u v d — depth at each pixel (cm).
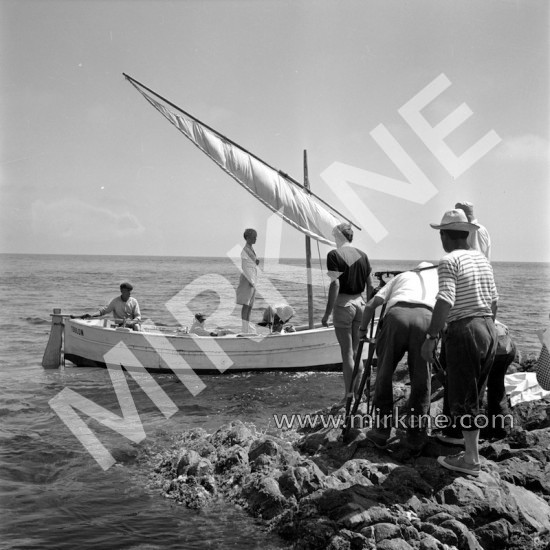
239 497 552
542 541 463
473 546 445
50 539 485
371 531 448
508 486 502
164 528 504
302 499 504
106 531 498
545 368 635
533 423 610
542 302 2841
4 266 9088
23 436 755
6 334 1900
